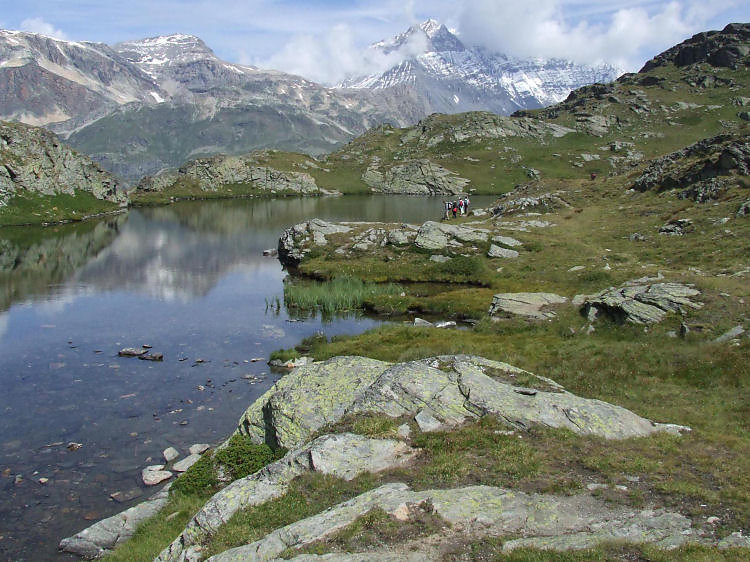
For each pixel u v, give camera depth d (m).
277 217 144.38
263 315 52.47
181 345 42.75
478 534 12.68
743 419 21.30
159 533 17.73
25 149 133.75
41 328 47.03
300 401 21.41
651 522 13.04
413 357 34.19
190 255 87.38
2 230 109.81
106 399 31.88
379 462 16.91
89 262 80.00
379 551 12.14
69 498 21.77
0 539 19.05
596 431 18.52
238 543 13.78
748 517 13.18
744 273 41.38
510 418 18.86
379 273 66.56
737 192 65.56
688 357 28.19
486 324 41.97
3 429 27.89
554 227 75.81
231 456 21.28
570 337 36.66
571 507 13.87
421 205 176.88
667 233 62.12
